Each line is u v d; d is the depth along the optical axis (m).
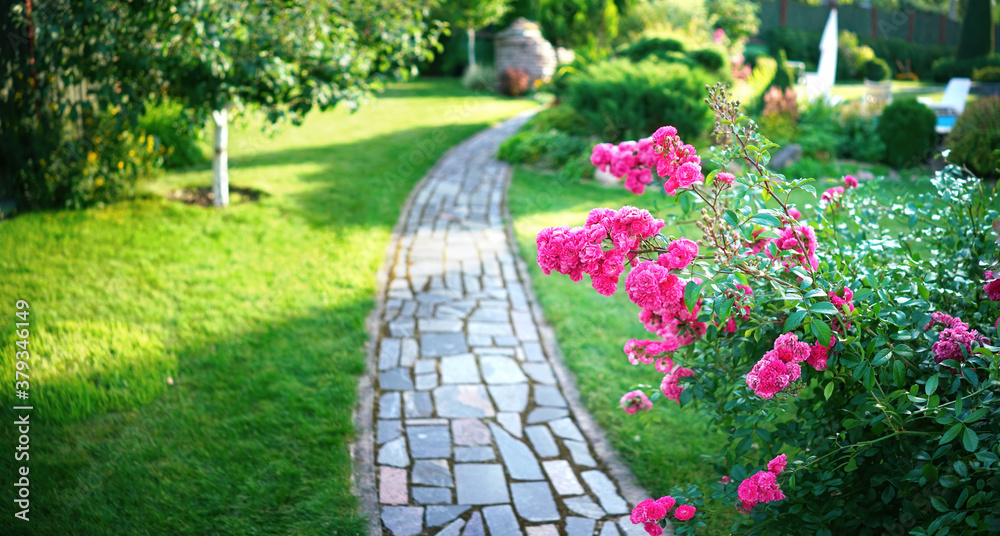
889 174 9.58
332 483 2.93
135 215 6.22
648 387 2.77
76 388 3.39
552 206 7.75
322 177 8.37
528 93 20.70
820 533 2.03
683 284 2.03
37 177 6.01
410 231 6.73
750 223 2.31
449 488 2.98
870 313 1.98
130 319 4.23
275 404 3.49
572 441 3.38
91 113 6.30
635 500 2.94
